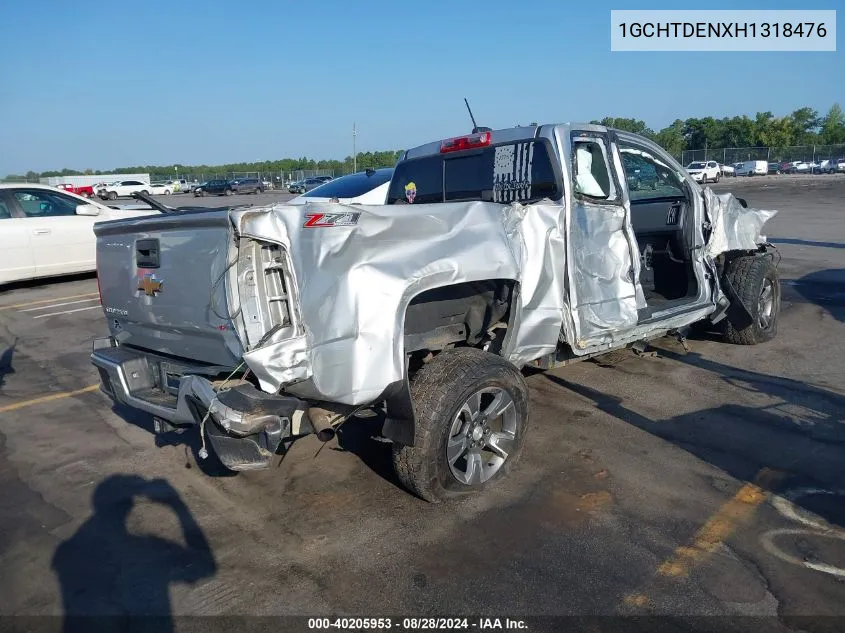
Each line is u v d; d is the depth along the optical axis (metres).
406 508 3.67
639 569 3.06
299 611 2.86
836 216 19.20
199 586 3.06
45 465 4.40
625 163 5.35
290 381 3.04
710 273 5.88
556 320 4.03
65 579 3.15
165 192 56.12
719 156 59.16
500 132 4.71
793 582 2.94
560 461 4.15
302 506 3.74
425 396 3.41
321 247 3.04
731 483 3.84
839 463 4.05
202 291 3.26
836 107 75.81
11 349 7.43
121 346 4.15
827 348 6.42
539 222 3.94
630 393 5.31
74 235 11.23
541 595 2.90
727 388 5.38
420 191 5.35
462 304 3.85
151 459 4.46
